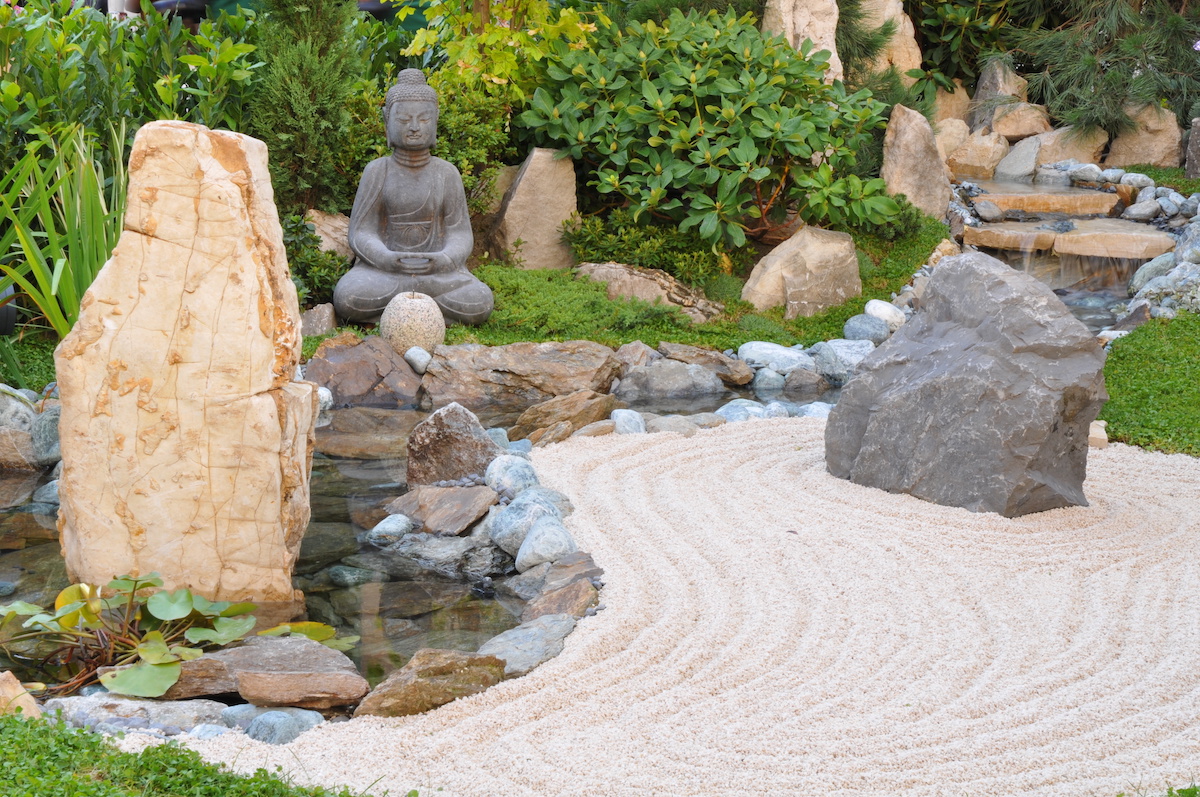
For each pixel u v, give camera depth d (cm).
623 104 1066
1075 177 1338
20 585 509
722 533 563
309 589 516
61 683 417
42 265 736
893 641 438
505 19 1143
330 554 559
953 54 1481
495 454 650
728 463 692
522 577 529
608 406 795
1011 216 1241
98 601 437
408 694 383
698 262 1070
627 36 1179
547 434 739
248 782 304
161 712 382
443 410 651
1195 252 1049
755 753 347
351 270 974
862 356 950
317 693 393
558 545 540
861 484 645
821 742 354
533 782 329
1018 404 585
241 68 991
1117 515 596
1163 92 1386
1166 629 450
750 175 1018
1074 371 588
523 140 1155
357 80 1051
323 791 310
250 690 391
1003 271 621
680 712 379
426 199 991
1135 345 908
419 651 405
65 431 466
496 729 368
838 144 1064
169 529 473
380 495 648
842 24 1295
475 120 1072
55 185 752
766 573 509
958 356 613
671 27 1088
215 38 1036
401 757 349
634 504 609
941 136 1421
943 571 514
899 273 1105
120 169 842
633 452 716
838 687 397
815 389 927
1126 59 1384
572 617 460
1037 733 360
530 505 577
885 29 1306
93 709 379
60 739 315
